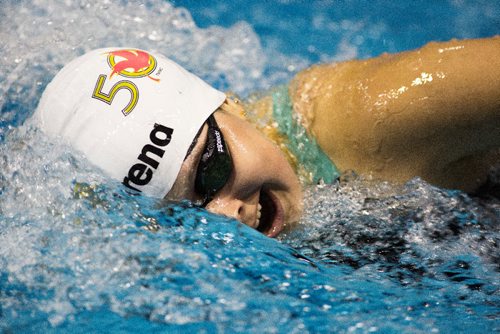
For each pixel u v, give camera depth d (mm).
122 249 5203
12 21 8070
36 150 5602
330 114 6527
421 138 6266
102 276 5070
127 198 5469
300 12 10766
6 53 7727
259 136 5934
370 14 10789
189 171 5582
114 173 5441
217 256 5273
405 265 5547
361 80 6523
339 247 5848
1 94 7285
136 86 5578
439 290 5184
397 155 6359
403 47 10312
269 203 6074
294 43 10156
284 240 6113
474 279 5320
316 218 6117
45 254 5203
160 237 5336
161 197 5574
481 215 6152
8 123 7008
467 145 6348
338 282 5262
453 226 6012
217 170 5621
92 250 5203
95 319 4793
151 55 5895
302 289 5098
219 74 8969
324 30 10484
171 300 4906
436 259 5598
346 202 6250
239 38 9406
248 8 10789
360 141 6348
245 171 5695
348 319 4789
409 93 6215
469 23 10492
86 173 5457
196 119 5629
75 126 5477
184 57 8898
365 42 10383
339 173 6430
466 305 4969
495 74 6102
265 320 4762
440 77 6168
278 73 9312
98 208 5406
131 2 8812
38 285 5027
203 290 4992
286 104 6773
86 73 5621
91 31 8352
